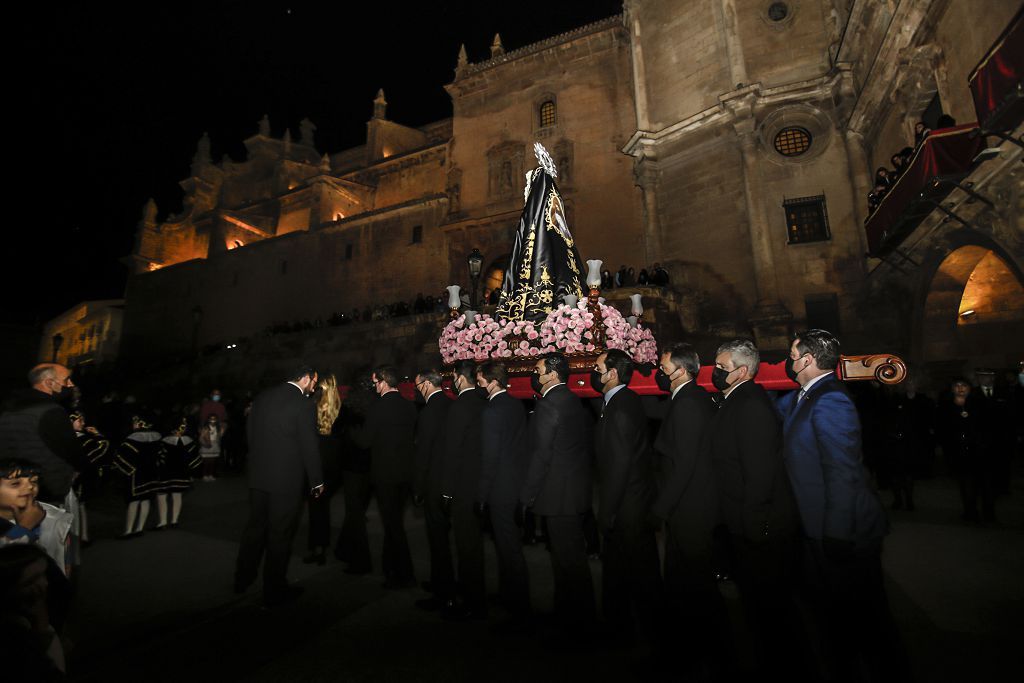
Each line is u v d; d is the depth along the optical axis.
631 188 26.11
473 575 4.10
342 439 5.98
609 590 3.65
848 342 17.08
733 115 19.52
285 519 4.50
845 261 17.64
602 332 5.52
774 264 18.34
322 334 27.64
